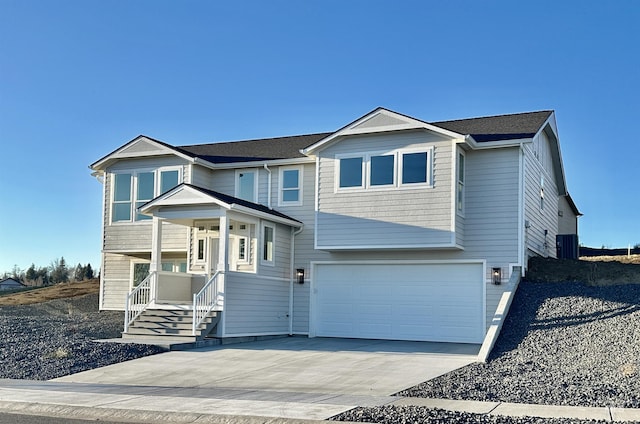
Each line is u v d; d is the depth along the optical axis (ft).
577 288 63.00
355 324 71.87
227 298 63.93
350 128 68.74
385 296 70.95
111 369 48.91
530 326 55.77
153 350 56.44
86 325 69.87
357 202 68.59
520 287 64.90
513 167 66.95
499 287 66.03
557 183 89.61
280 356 54.75
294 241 76.02
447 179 65.16
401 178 67.00
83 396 38.24
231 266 72.49
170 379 45.01
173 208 67.36
